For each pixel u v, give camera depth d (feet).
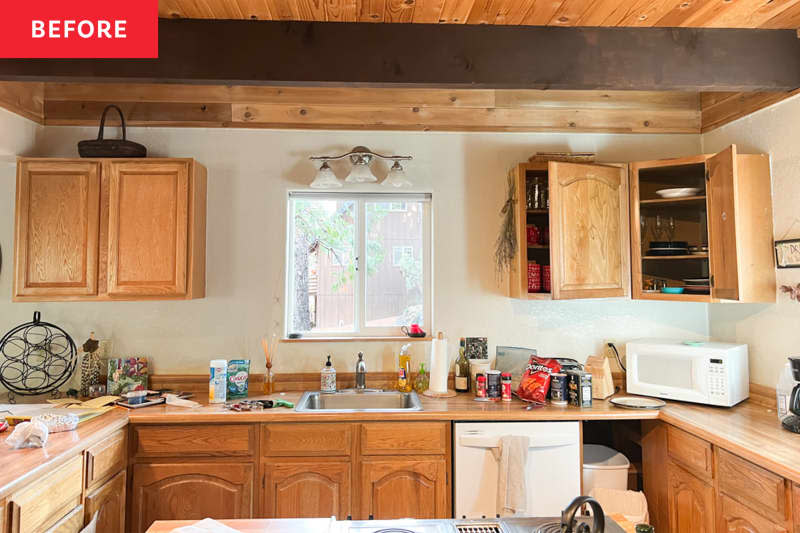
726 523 6.96
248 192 10.33
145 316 10.06
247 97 10.36
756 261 8.80
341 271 10.71
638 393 9.48
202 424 8.30
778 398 7.59
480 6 6.88
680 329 10.66
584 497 4.16
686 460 7.84
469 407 8.83
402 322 10.73
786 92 8.34
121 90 10.23
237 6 6.81
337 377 10.17
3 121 9.11
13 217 9.91
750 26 7.61
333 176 9.80
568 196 9.46
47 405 8.80
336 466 8.34
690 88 7.68
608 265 9.78
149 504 8.21
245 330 10.18
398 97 10.52
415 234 10.82
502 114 10.62
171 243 9.21
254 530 4.87
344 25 7.26
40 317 9.94
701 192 9.18
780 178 8.73
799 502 5.72
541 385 9.16
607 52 7.47
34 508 5.91
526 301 10.53
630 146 10.81
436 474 8.38
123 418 8.04
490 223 10.57
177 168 9.30
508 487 8.04
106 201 9.17
